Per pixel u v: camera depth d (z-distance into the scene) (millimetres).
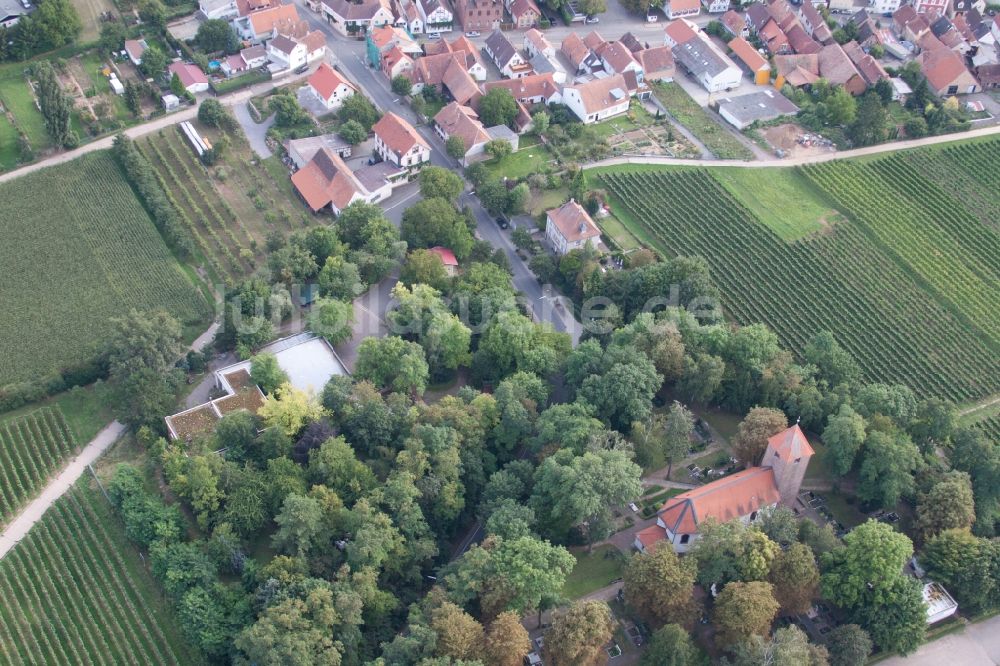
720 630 162250
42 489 192250
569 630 153500
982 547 174000
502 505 177875
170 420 199875
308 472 184500
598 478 174375
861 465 192250
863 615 167750
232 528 177375
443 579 168750
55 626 169125
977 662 169625
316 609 156625
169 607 172000
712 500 175125
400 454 184125
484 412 197375
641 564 163000
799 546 167625
